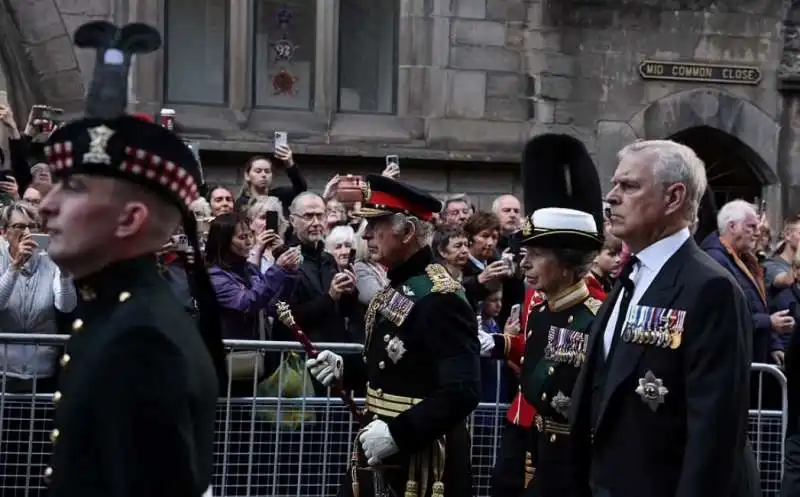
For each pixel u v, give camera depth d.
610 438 3.74
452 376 4.29
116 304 2.42
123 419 2.27
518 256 6.96
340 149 11.90
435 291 4.39
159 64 11.58
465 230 7.62
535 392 4.58
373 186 4.52
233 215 6.34
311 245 6.91
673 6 13.00
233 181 11.74
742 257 7.38
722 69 13.16
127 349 2.31
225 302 6.12
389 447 4.28
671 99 13.02
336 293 6.40
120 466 2.25
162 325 2.37
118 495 2.24
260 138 11.81
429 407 4.26
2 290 5.90
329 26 12.11
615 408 3.72
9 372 5.57
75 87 11.19
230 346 5.79
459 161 12.24
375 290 6.49
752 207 7.39
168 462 2.29
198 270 2.85
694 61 13.09
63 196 2.49
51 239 2.49
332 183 8.23
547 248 4.61
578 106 12.74
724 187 13.80
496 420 6.14
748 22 13.24
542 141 4.75
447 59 12.36
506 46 12.53
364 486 4.57
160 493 2.28
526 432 5.04
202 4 11.98
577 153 4.73
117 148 2.46
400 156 12.06
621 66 12.87
